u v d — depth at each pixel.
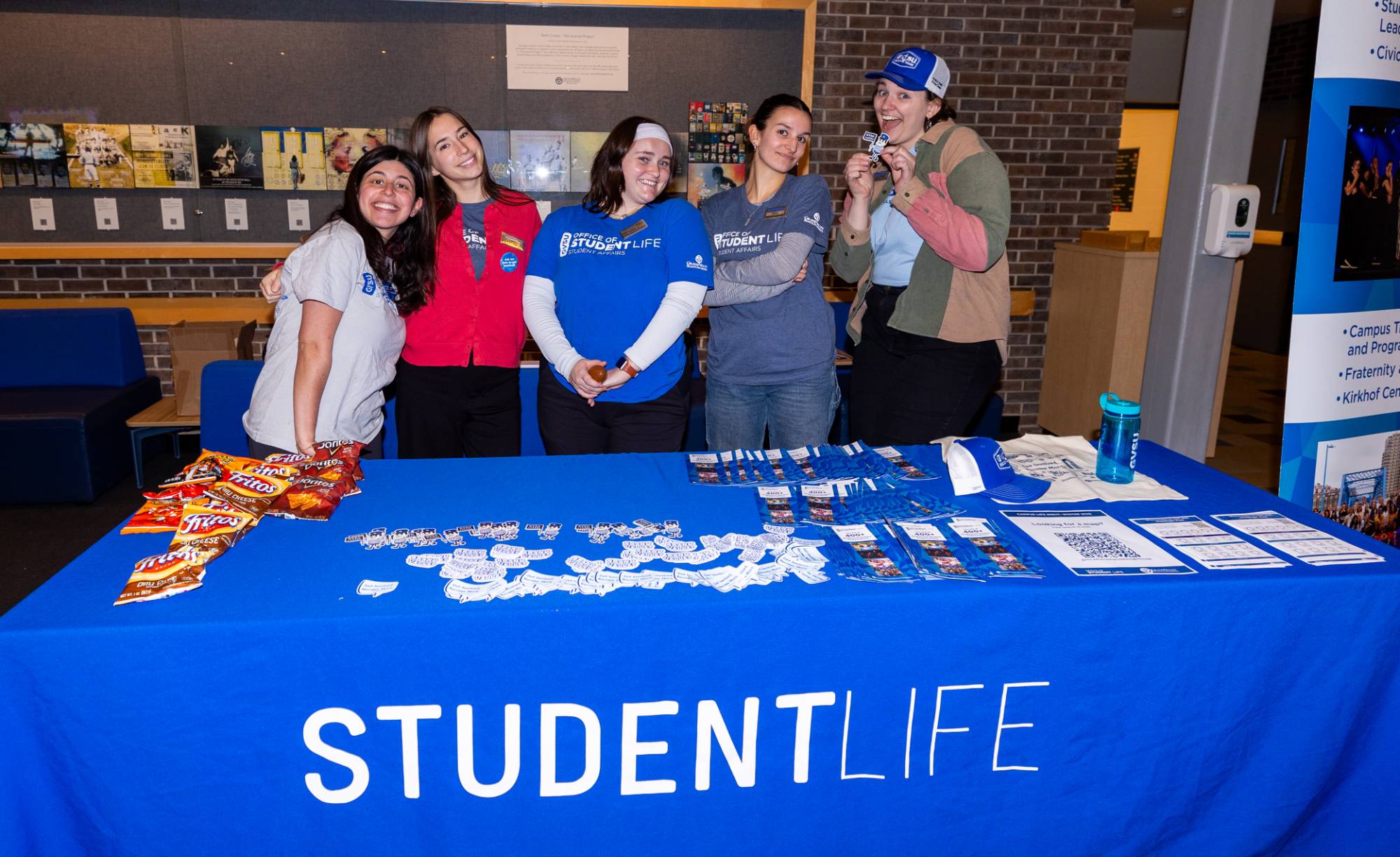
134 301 4.70
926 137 2.42
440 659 1.36
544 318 2.47
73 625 1.29
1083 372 5.17
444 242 2.55
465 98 4.64
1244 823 1.62
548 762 1.43
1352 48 2.55
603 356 2.49
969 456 1.90
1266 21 2.77
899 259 2.46
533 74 4.64
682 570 1.51
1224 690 1.54
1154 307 3.13
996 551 1.58
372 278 2.28
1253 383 6.98
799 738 1.48
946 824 1.55
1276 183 8.12
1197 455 3.20
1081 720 1.53
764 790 1.50
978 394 2.46
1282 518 1.78
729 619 1.40
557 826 1.47
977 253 2.23
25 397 4.12
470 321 2.60
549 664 1.39
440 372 2.61
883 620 1.43
